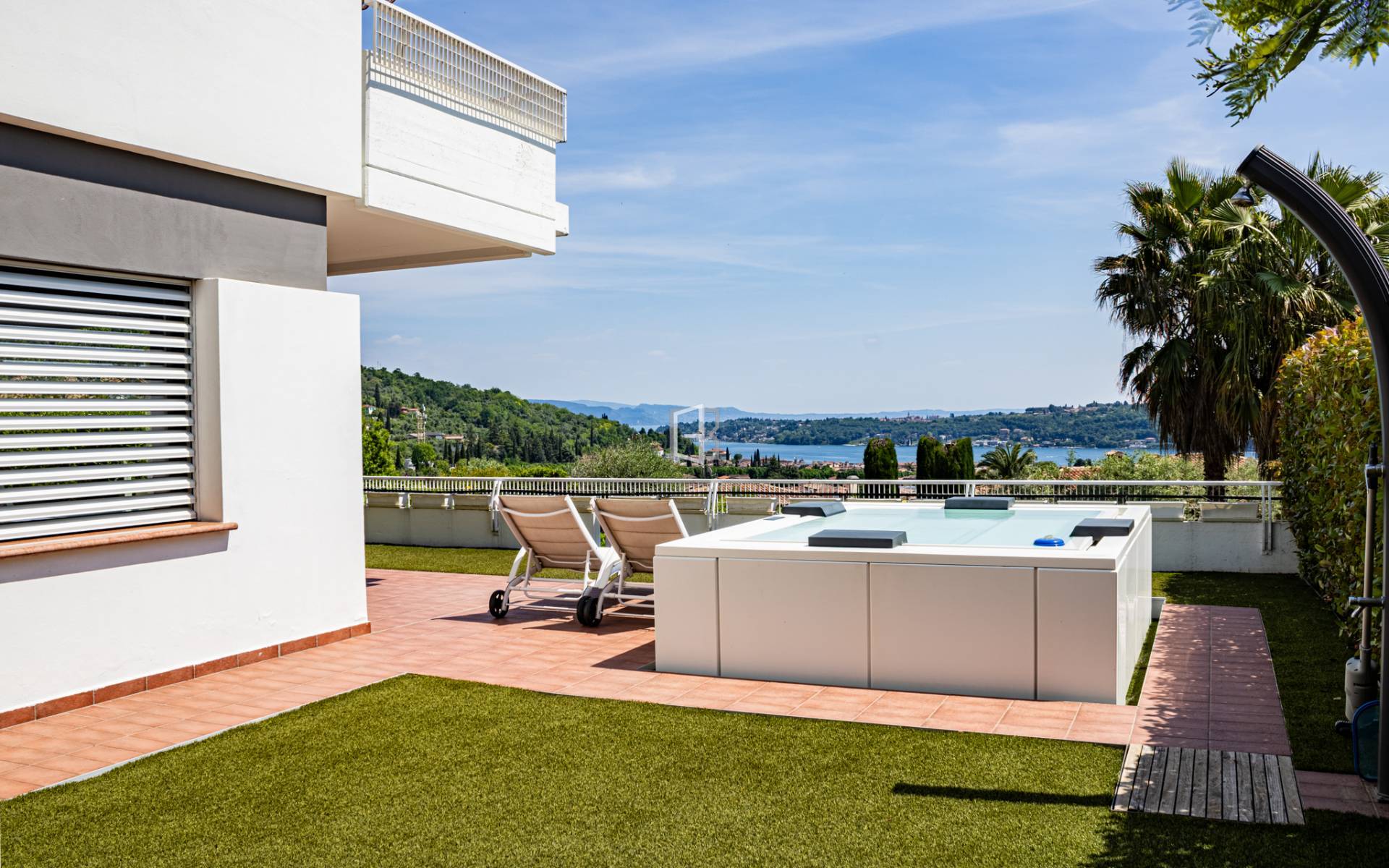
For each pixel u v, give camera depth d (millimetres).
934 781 3920
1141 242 14508
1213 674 5719
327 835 3486
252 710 5234
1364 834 3312
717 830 3467
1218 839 3295
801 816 3584
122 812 3756
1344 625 6070
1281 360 12883
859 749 4344
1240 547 9883
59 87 5211
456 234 8836
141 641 5680
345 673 6004
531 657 6363
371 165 7172
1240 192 3678
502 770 4137
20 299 5293
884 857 3217
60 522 5508
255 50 6270
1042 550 5293
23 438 5324
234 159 6141
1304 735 4465
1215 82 1572
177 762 4340
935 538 6020
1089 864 3135
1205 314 13234
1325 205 3537
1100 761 4133
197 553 5984
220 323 6109
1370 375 5516
